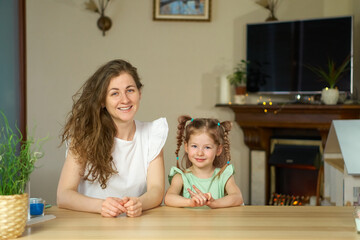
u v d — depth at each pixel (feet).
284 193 15.35
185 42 15.62
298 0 15.08
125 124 5.39
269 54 14.94
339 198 8.13
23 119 10.92
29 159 3.89
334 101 13.67
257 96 15.53
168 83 15.71
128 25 15.66
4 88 10.18
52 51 15.74
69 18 15.67
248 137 14.99
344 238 3.60
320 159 14.24
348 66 13.88
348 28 13.89
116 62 5.16
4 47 10.25
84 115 5.19
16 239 3.54
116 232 3.75
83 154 5.18
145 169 5.68
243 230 3.84
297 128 15.24
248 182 15.55
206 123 5.65
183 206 4.98
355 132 7.04
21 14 11.02
